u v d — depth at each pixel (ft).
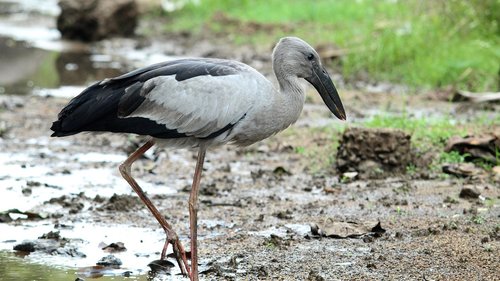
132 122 32.60
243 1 98.99
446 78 65.00
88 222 38.52
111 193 43.11
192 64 33.42
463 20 70.85
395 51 70.38
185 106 32.50
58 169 47.03
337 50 74.49
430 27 71.87
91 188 43.80
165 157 50.06
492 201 39.91
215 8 99.04
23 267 33.01
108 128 32.65
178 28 92.99
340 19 86.02
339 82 67.77
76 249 34.68
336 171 46.37
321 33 81.82
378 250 33.94
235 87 32.76
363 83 67.26
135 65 77.25
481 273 31.09
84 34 89.86
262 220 38.42
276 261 33.01
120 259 34.06
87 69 75.36
